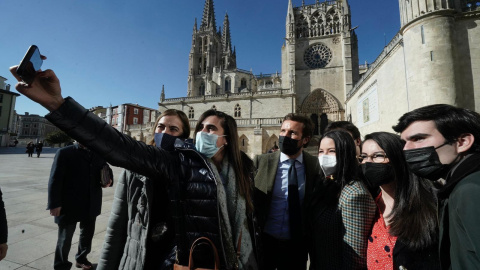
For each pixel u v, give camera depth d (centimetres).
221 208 144
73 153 397
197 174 148
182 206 143
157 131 230
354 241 173
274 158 312
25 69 81
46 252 454
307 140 293
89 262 414
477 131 107
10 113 5334
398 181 161
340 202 192
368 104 2648
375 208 184
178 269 130
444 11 1497
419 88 1552
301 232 256
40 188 1081
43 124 11044
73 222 377
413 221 139
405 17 1761
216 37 7169
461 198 78
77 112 98
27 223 619
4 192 993
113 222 212
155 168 133
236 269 144
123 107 6094
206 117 196
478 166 89
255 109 3934
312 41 4191
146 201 175
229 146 195
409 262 137
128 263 176
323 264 199
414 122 129
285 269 256
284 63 4391
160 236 160
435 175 120
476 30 1477
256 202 285
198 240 133
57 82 96
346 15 3947
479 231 63
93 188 413
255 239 207
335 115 3838
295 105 3825
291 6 4259
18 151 4309
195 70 6762
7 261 412
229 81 5991
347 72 3791
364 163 190
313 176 277
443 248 103
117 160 111
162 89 4597
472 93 1422
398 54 1872
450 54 1462
